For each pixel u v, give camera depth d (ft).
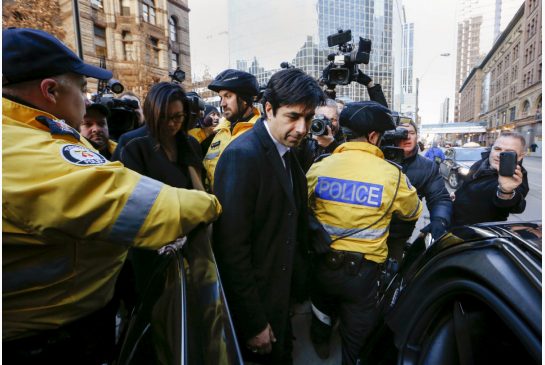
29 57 2.66
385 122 5.17
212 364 2.43
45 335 2.67
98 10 54.75
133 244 2.60
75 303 2.81
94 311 3.09
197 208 2.96
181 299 2.74
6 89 2.66
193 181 5.82
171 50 70.85
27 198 2.18
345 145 5.39
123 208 2.45
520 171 5.70
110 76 3.45
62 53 2.91
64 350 2.81
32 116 2.57
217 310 3.01
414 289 3.57
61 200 2.23
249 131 4.68
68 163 2.35
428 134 114.83
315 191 5.37
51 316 2.67
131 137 6.27
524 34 131.44
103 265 3.03
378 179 4.91
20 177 2.19
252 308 4.22
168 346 2.41
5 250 2.34
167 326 2.59
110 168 2.51
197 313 2.76
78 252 2.72
